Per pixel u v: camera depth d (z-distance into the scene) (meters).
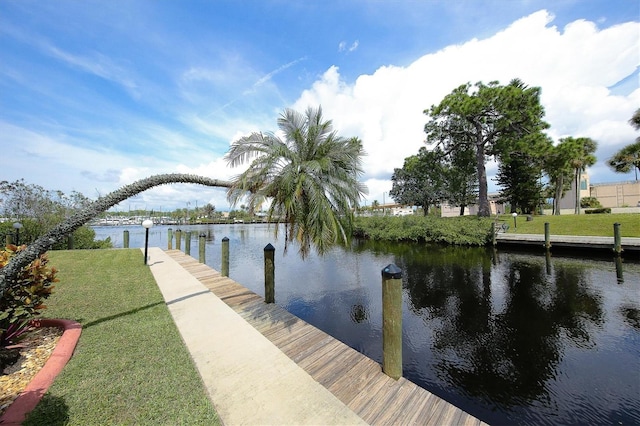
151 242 20.55
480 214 17.84
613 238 11.16
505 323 5.02
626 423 2.67
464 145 19.78
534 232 14.27
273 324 3.60
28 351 2.55
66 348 2.58
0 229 10.12
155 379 2.23
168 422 1.75
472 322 5.11
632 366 3.60
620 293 6.42
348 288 7.46
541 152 14.70
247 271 9.59
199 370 2.43
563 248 11.30
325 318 5.41
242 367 2.52
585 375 3.44
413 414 1.96
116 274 6.39
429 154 20.34
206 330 3.32
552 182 23.52
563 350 4.03
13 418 1.68
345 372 2.50
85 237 12.83
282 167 3.32
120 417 1.77
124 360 2.51
